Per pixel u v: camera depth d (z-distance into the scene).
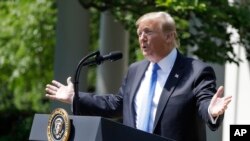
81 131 7.50
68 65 18.53
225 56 16.78
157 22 8.77
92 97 9.17
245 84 19.73
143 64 9.10
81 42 18.62
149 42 8.77
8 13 30.59
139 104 8.84
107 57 8.79
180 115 8.55
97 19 28.78
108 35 22.22
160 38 8.76
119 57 8.80
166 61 8.82
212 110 7.95
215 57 16.62
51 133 7.77
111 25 22.14
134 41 24.95
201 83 8.59
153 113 8.72
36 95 34.84
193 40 16.67
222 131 19.34
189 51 18.20
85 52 18.75
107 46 22.27
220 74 19.59
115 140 7.41
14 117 29.58
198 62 8.79
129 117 8.87
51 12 29.58
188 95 8.58
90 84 36.88
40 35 29.98
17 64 31.12
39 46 30.30
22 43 30.34
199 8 15.45
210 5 16.31
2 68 32.59
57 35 18.72
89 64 8.82
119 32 22.20
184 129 8.55
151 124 8.70
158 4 15.66
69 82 9.10
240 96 19.94
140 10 16.75
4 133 29.20
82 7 18.64
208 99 8.37
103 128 7.34
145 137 7.62
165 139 7.72
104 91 22.28
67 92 8.98
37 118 8.22
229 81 20.36
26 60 30.80
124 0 16.98
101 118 7.35
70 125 7.59
